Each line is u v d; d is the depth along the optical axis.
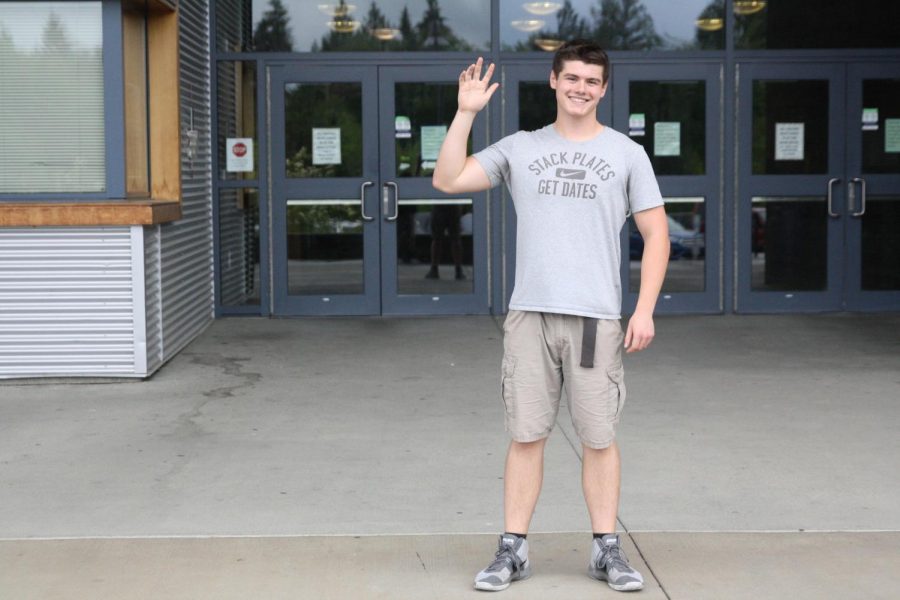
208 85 10.56
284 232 10.80
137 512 5.09
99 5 7.94
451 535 4.74
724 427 6.58
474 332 9.93
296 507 5.14
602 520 4.25
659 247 4.14
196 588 4.19
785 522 4.89
